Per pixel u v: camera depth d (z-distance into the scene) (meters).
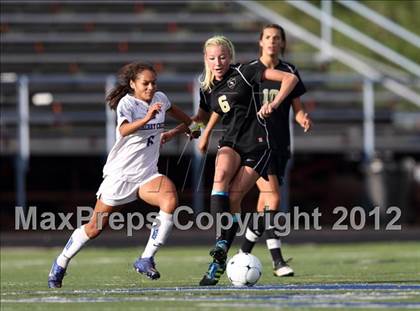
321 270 36.28
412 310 20.80
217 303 22.20
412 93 78.50
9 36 81.50
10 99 73.00
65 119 69.81
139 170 26.62
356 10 79.19
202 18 85.38
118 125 26.34
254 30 84.94
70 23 83.44
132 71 26.61
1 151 65.31
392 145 69.25
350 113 73.88
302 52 83.62
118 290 26.36
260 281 30.25
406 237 62.25
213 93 29.09
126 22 84.00
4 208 67.75
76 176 69.06
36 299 23.73
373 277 31.69
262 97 30.80
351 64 82.31
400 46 91.44
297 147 68.12
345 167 71.25
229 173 28.44
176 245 59.62
